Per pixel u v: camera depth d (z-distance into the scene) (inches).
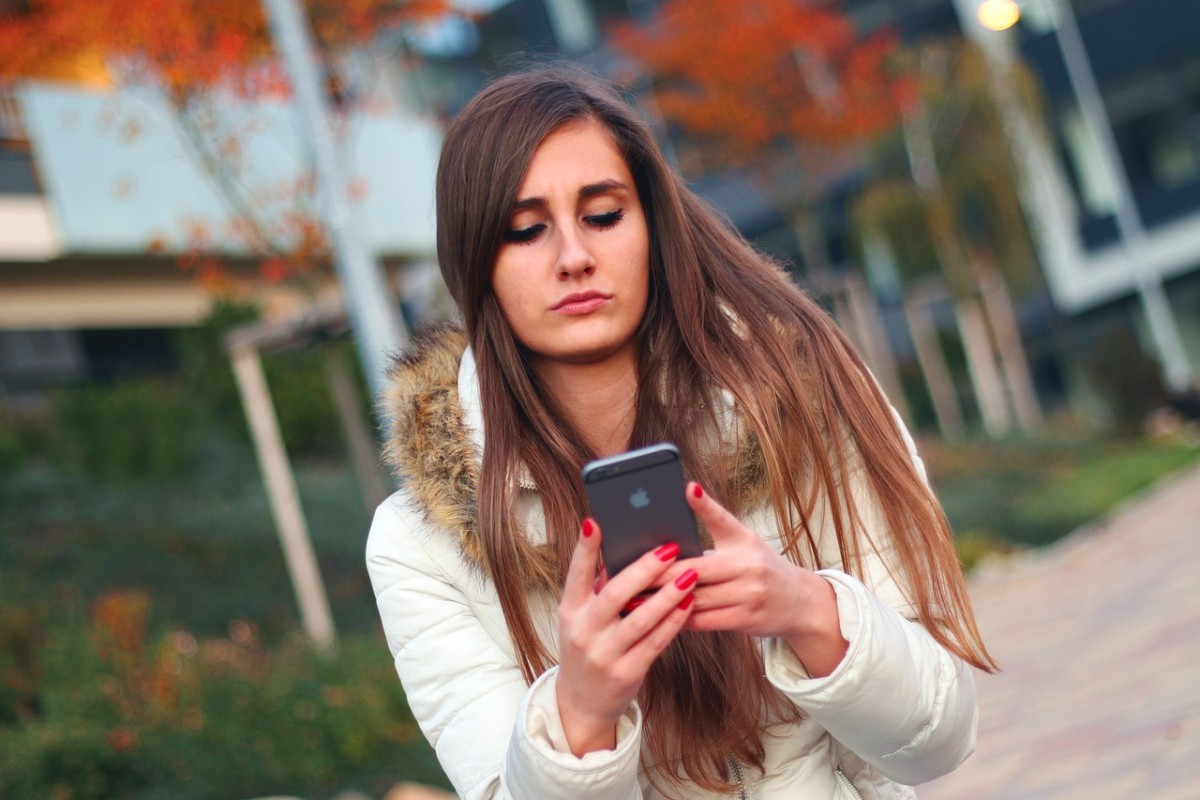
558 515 75.7
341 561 485.7
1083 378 1095.6
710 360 76.2
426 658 78.1
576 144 74.9
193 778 285.0
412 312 693.3
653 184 77.8
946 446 821.2
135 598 376.2
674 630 61.6
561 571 76.1
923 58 872.9
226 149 470.9
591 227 75.5
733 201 1096.2
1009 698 270.1
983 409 979.9
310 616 374.9
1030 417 978.7
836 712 67.2
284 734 299.7
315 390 637.3
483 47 971.9
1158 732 204.5
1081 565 464.4
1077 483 710.5
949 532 75.7
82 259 633.6
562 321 75.1
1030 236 891.4
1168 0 1081.4
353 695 314.2
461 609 78.8
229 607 428.5
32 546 447.8
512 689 76.7
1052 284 1107.9
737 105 780.0
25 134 604.4
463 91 938.7
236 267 642.8
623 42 795.4
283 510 381.1
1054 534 583.8
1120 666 265.9
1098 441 901.8
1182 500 558.3
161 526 482.9
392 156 705.0
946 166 869.8
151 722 300.4
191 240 502.0
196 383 627.8
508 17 999.0
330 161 303.6
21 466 531.8
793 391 75.3
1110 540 505.4
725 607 62.6
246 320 629.9
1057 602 391.9
